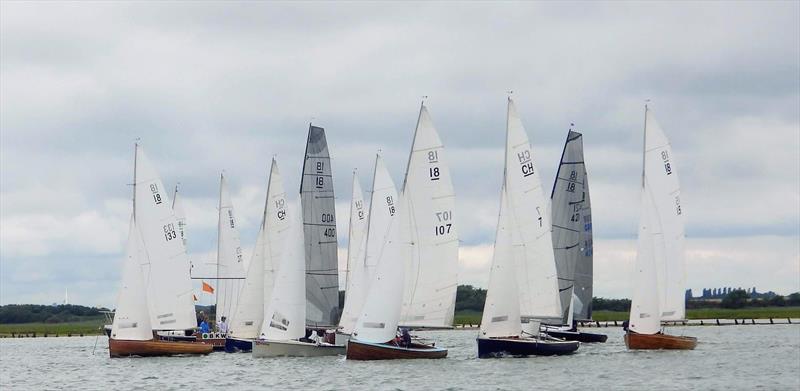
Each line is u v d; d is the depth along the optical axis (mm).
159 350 91812
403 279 78312
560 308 85000
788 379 69062
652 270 87812
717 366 77188
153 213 95875
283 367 78625
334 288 92250
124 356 91125
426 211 79625
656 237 88812
